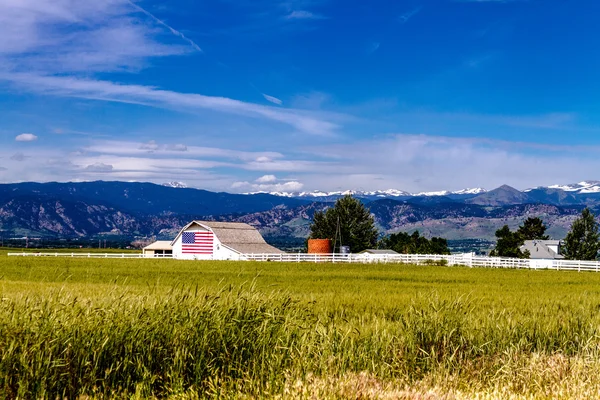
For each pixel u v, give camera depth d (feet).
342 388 29.19
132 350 33.37
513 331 44.50
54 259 247.50
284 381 32.01
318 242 311.06
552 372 35.09
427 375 35.50
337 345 38.29
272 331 37.93
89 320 33.58
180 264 211.41
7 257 269.64
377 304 72.49
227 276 142.72
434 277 150.00
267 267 193.98
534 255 435.12
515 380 34.65
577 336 44.75
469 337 41.98
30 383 29.71
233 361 35.42
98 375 32.22
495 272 175.63
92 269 174.19
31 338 30.99
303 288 105.70
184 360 33.91
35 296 37.73
